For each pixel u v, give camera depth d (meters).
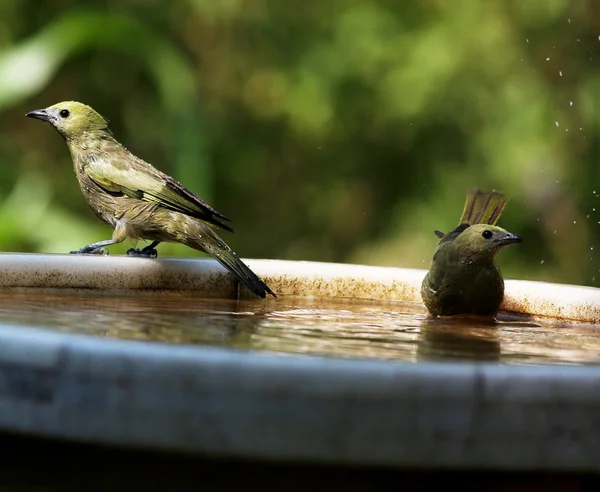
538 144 22.25
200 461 3.52
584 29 22.80
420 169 23.30
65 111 9.48
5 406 3.48
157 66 20.39
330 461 3.26
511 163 22.27
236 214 24.27
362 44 22.77
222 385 3.25
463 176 22.80
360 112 23.03
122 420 3.31
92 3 22.41
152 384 3.28
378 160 23.64
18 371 3.45
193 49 23.91
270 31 23.81
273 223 24.30
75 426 3.37
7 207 19.45
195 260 7.81
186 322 5.55
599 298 7.21
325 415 3.24
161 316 5.86
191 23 23.77
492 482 3.58
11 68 19.02
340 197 24.02
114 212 9.12
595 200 22.16
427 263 22.55
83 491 3.62
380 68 22.67
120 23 19.92
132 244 9.28
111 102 23.30
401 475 3.54
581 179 22.22
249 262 8.15
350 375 3.23
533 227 22.41
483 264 7.19
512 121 22.41
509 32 22.69
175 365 3.26
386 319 6.96
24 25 21.75
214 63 23.94
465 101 22.58
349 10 23.34
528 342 5.68
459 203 22.69
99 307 6.32
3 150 21.45
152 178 9.02
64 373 3.37
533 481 3.59
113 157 9.30
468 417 3.29
